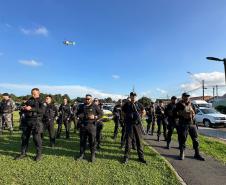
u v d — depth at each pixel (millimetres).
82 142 4469
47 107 5367
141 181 3539
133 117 4398
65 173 3697
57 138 6434
